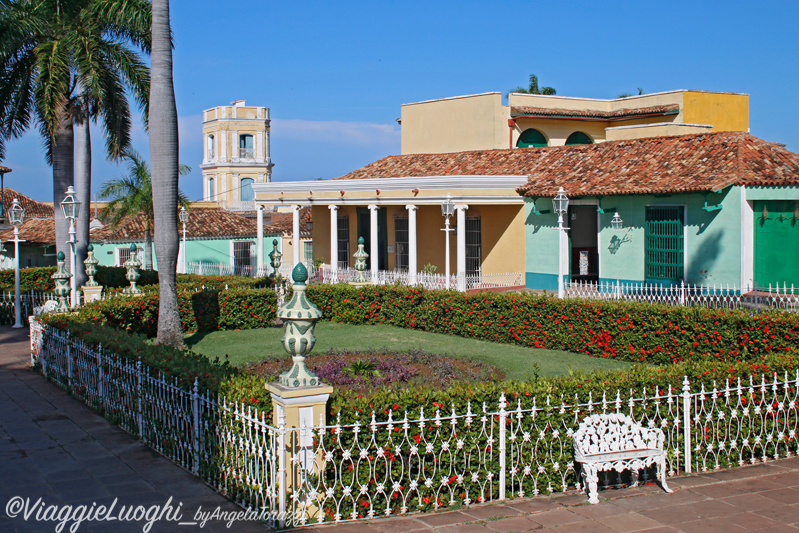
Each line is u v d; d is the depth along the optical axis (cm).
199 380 813
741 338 1271
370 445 686
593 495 717
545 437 754
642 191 2125
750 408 857
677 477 795
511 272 2611
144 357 958
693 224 2041
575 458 737
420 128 3338
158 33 1538
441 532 642
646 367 877
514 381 804
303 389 668
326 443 680
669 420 817
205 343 1728
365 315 2019
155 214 1591
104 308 1617
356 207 3134
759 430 860
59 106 2128
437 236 2850
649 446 752
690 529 643
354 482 688
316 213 3344
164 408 877
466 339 1742
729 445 846
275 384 692
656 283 2148
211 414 768
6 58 2275
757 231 1961
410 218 2559
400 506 706
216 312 1928
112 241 3500
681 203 2067
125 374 991
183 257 3759
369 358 1466
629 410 783
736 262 1944
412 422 713
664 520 665
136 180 3534
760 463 847
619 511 691
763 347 1236
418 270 2933
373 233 2691
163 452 880
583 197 2319
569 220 2428
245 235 3934
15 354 1634
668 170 2183
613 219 2234
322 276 2877
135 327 1741
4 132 2328
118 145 2358
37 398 1194
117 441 940
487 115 3033
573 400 773
